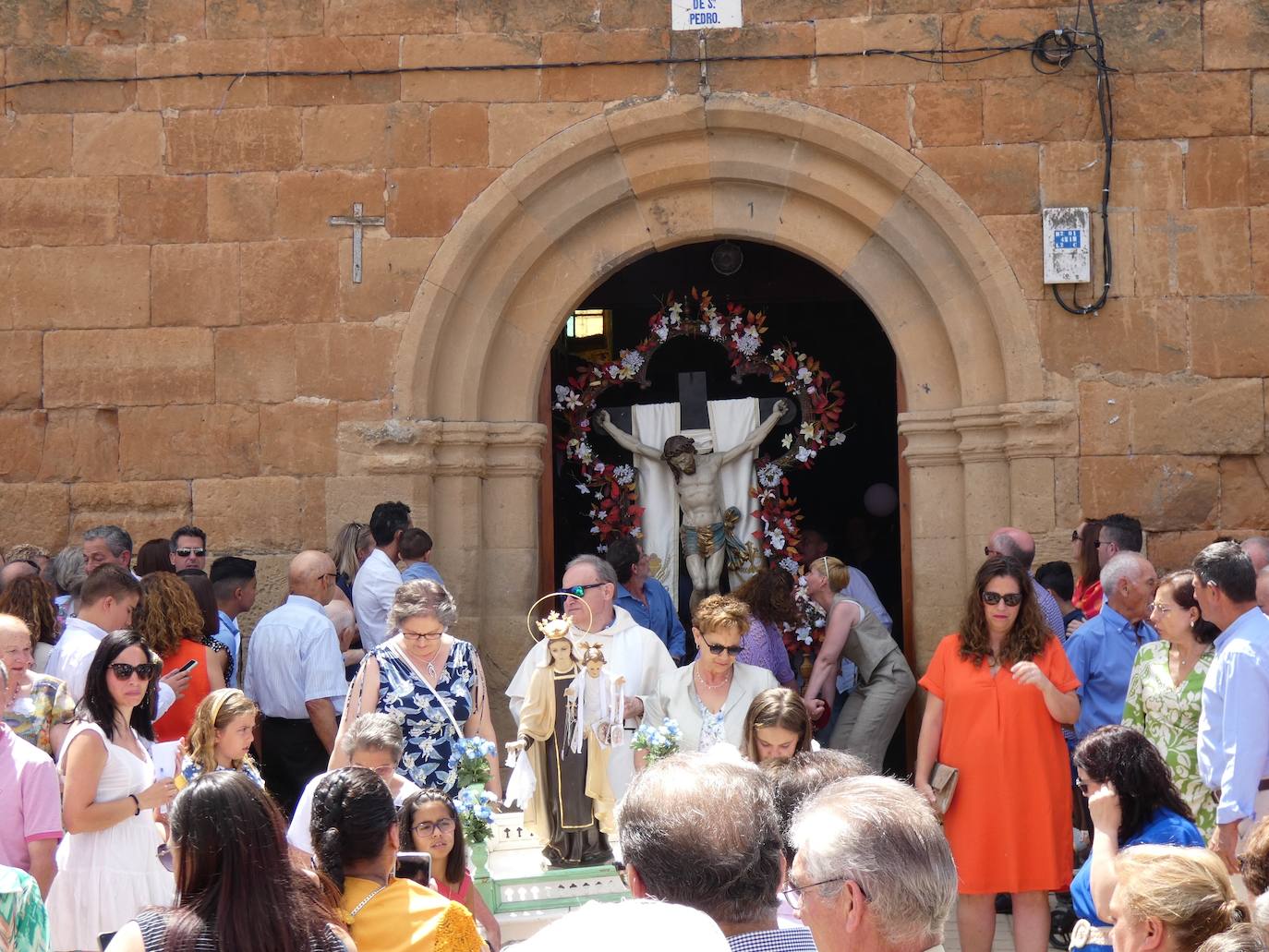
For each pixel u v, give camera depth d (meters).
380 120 7.71
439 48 7.69
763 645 6.98
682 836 2.52
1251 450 7.41
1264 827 3.53
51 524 7.71
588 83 7.68
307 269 7.71
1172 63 7.50
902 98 7.59
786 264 10.96
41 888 4.43
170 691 5.64
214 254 7.74
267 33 7.74
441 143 7.69
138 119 7.75
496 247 7.82
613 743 4.88
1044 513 7.48
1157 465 7.45
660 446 9.06
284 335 7.71
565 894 4.73
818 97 7.62
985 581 5.62
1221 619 5.04
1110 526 6.82
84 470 7.73
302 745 6.60
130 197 7.75
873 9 7.60
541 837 4.89
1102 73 7.50
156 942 2.85
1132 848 3.51
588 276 7.94
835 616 7.28
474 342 7.81
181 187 7.75
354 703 5.32
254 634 6.63
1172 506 7.44
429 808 4.23
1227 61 7.48
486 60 7.68
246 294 7.72
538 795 4.88
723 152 7.77
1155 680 5.39
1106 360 7.48
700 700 5.72
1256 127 7.47
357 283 7.69
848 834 2.47
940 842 2.49
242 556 7.68
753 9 7.64
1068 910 6.38
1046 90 7.53
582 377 9.11
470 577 7.80
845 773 3.52
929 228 7.70
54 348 7.75
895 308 7.87
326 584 6.86
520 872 4.78
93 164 7.77
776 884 2.58
